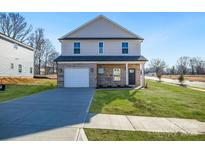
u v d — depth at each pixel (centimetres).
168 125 632
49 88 1903
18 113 761
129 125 624
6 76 2356
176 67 7712
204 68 7150
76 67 2012
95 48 2170
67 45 2167
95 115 747
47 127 577
